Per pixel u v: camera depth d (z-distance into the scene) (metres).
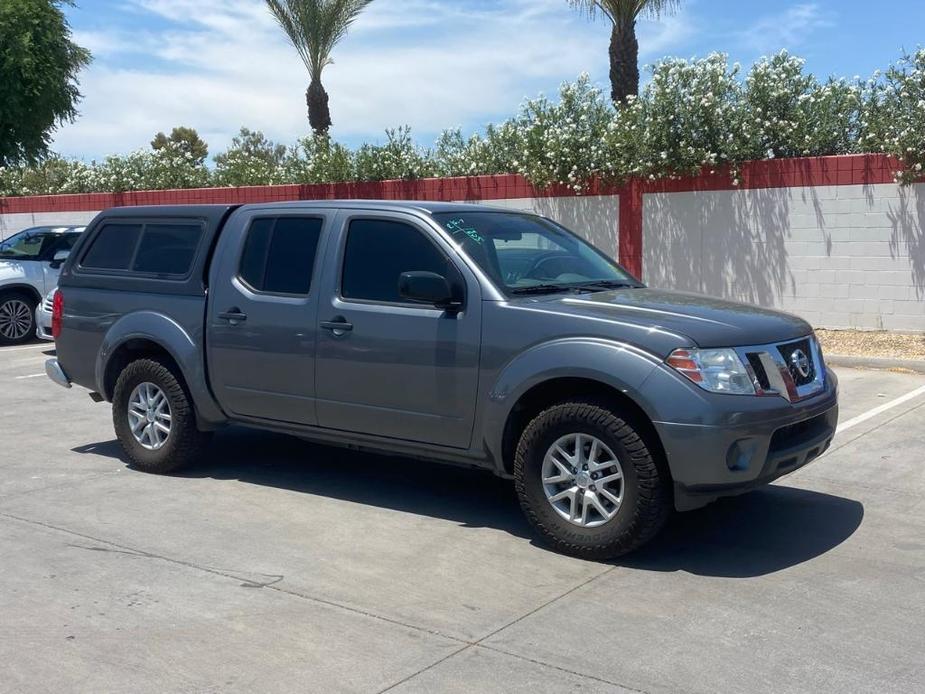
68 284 8.18
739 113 14.46
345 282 6.61
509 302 5.93
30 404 10.83
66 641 4.64
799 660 4.38
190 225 7.57
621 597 5.13
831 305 14.01
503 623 4.81
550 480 5.76
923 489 7.03
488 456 6.04
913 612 4.89
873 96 13.88
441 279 5.96
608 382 5.43
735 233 14.64
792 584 5.29
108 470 7.85
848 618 4.83
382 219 6.59
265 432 9.14
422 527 6.32
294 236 6.97
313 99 24.22
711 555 5.75
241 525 6.39
